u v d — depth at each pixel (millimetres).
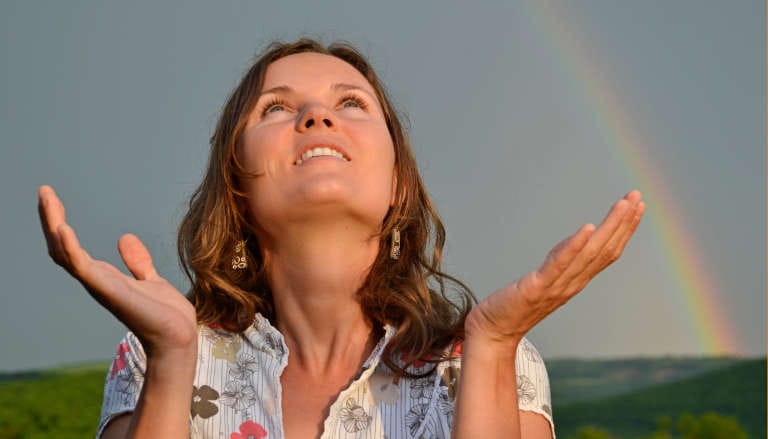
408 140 3268
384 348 2773
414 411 2715
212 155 3123
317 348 2861
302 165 2752
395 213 3047
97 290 2080
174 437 2250
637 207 2098
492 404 2299
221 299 3051
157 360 2244
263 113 3016
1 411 10070
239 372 2846
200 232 3111
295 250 2809
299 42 3387
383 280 2926
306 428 2717
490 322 2297
